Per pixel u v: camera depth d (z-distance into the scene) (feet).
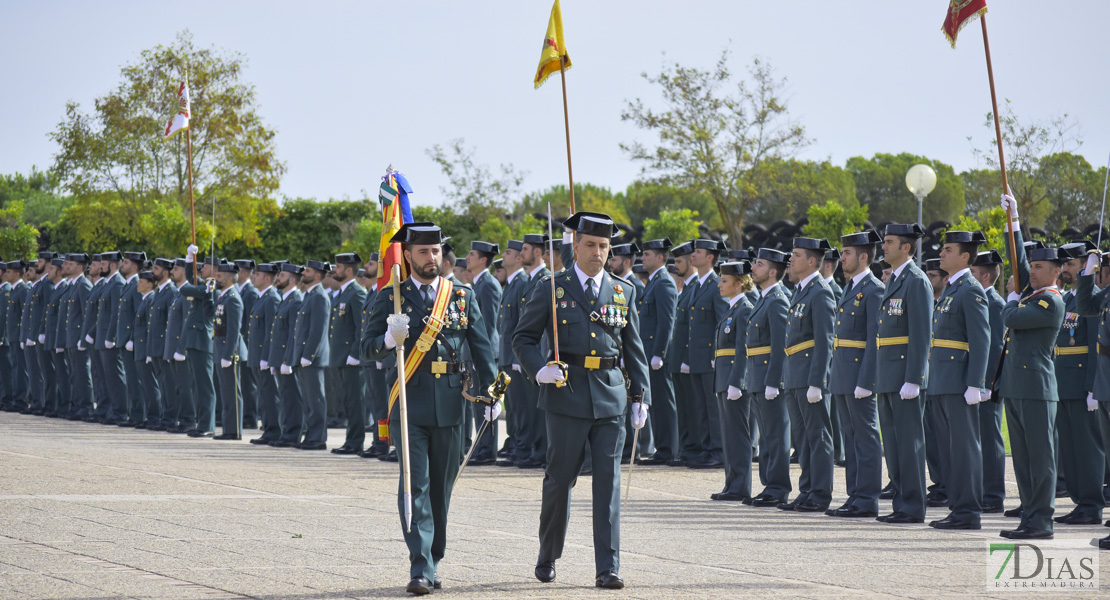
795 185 232.12
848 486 66.18
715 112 214.69
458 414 44.50
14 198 375.25
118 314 115.03
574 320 44.24
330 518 56.90
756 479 80.18
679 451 86.48
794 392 66.69
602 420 43.86
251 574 42.39
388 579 42.37
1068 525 61.41
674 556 48.29
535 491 70.38
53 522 52.80
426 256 45.09
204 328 105.60
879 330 62.13
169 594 38.55
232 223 201.87
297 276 104.53
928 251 140.87
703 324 83.97
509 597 39.70
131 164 196.65
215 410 109.19
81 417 120.67
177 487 66.80
